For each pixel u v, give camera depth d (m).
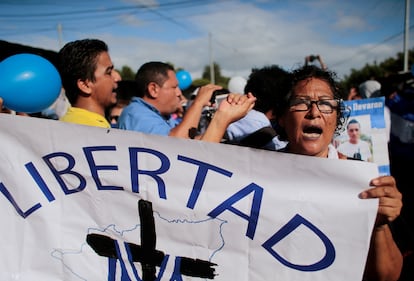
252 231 1.37
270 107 2.53
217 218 1.39
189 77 6.04
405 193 4.85
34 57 1.76
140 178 1.41
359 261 1.30
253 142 2.26
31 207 1.45
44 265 1.45
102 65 2.06
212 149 1.38
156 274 1.42
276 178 1.35
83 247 1.44
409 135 5.25
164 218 1.41
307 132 1.49
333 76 1.58
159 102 2.71
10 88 1.66
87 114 2.04
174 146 1.39
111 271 1.44
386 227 1.36
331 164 1.30
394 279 1.40
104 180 1.43
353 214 1.30
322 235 1.33
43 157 1.43
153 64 2.72
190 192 1.40
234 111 1.65
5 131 1.43
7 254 1.45
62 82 2.12
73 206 1.45
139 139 1.40
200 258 1.40
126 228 1.43
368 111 3.12
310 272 1.34
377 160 3.16
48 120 1.42
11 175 1.44
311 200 1.33
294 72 1.57
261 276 1.38
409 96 5.80
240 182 1.37
